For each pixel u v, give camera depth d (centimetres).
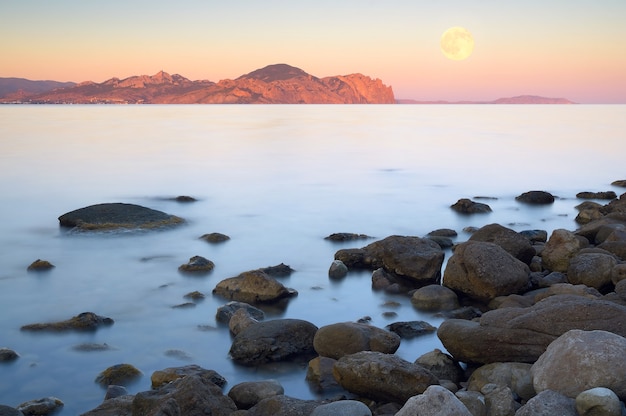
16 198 2288
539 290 1136
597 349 676
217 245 1606
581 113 14512
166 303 1163
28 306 1149
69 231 1714
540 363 714
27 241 1631
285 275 1352
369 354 791
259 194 2420
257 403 741
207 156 3741
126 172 3006
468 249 1176
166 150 4094
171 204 2192
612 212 1820
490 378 773
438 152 4134
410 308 1141
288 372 883
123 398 748
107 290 1241
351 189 2566
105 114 12044
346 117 10856
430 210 2128
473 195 2453
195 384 705
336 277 1334
